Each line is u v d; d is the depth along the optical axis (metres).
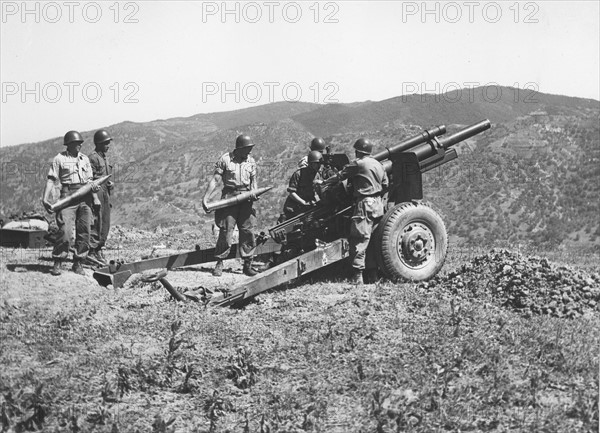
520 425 6.01
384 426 6.02
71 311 9.23
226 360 7.54
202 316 9.08
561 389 6.70
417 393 6.68
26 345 7.85
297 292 10.52
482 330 8.29
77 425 5.99
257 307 9.74
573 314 9.05
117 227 25.59
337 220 11.95
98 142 13.19
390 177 11.88
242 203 12.10
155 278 9.65
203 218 65.62
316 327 8.60
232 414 6.43
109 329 8.43
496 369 7.12
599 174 61.09
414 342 7.95
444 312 9.05
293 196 13.17
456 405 6.35
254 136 89.50
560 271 9.90
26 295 10.38
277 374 7.23
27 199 86.25
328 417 6.32
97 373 7.08
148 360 7.39
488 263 10.53
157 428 5.98
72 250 13.55
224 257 12.20
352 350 7.79
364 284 10.97
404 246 11.04
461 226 55.88
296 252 12.08
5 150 109.25
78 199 11.85
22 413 6.09
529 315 9.02
